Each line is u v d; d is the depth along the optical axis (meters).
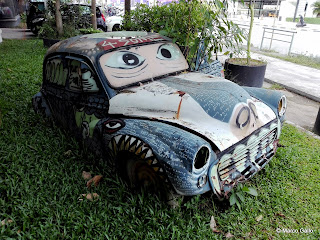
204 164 2.58
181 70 4.06
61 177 3.26
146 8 6.37
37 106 4.57
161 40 4.12
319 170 3.78
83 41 3.74
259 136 3.26
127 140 2.81
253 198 3.19
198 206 2.93
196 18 4.92
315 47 14.27
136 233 2.54
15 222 2.56
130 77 3.48
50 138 4.05
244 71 6.37
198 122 2.92
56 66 3.94
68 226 2.60
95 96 3.41
